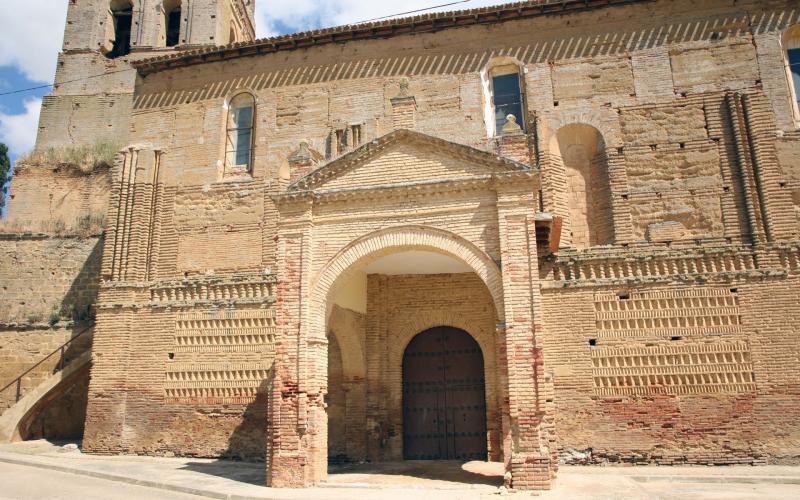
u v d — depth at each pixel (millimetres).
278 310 15930
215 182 24516
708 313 18484
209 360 21484
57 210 34969
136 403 21734
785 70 21359
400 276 21766
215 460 20516
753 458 17578
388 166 16453
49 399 24922
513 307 14516
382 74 24219
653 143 21547
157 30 41094
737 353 18141
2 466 18562
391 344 21453
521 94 23250
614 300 19016
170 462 19922
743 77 21453
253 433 20625
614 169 21578
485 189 15531
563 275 19516
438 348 21516
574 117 22297
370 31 24438
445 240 15523
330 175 16703
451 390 21094
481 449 20469
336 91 24484
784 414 17641
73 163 35625
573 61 22781
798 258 18516
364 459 20531
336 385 21312
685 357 18375
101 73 40875
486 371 20453
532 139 22219
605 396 18609
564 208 21906
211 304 21797
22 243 29344
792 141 20609
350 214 16266
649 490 14195
